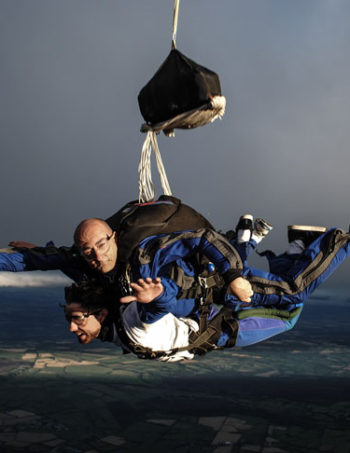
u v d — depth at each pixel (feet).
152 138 7.52
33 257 8.50
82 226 7.53
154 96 7.04
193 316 8.36
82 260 8.36
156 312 7.48
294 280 8.75
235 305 8.55
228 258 7.36
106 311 8.07
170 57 7.02
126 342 8.04
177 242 7.52
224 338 8.58
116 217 8.07
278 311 9.06
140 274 7.48
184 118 6.94
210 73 6.87
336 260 8.84
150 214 7.80
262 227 9.09
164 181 8.04
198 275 7.97
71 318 7.97
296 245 9.27
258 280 8.75
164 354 8.09
